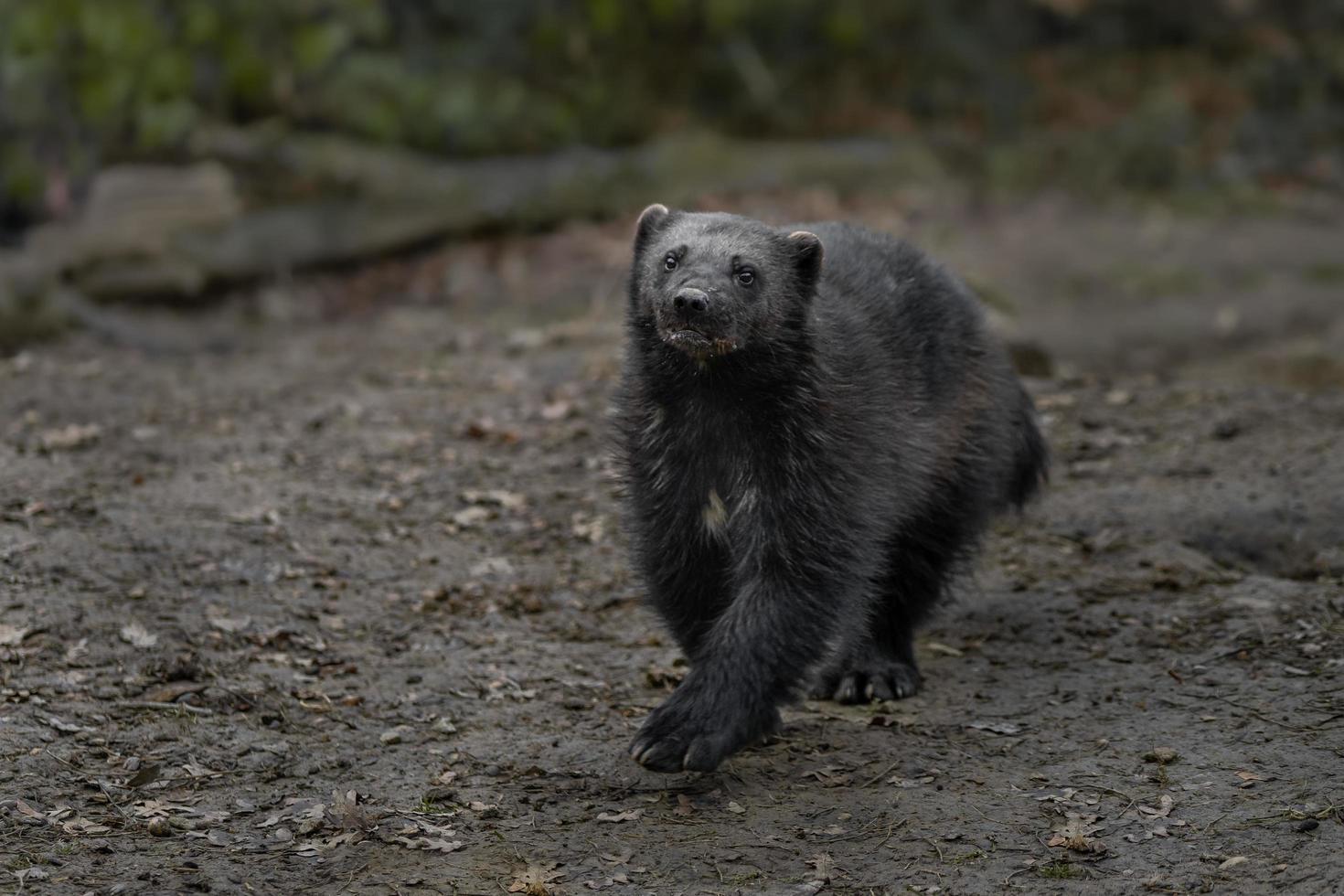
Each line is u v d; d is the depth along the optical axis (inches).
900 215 871.1
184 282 748.6
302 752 312.7
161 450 480.7
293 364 620.7
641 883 265.0
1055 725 327.0
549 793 299.3
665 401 318.7
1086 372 626.5
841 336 326.3
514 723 330.0
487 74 940.0
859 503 314.3
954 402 358.3
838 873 267.7
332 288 780.0
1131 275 819.4
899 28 1071.6
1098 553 415.8
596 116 949.8
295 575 389.7
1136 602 387.5
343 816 284.0
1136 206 959.0
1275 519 425.1
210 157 810.8
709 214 330.0
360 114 870.4
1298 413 508.7
